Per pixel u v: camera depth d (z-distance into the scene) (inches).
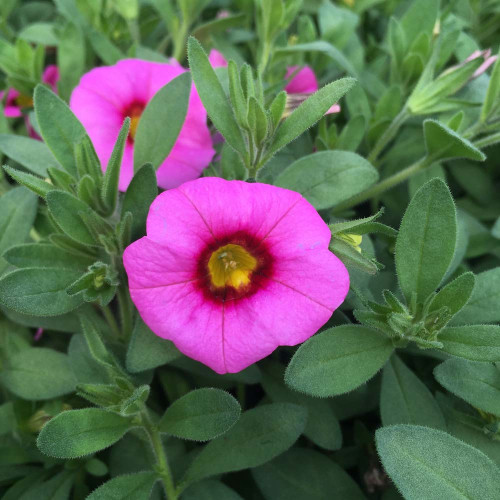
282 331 2.9
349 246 3.0
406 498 2.7
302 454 3.7
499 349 3.0
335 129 4.2
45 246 3.4
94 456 3.7
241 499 3.5
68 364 3.7
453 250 3.1
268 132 3.2
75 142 3.5
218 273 3.0
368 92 5.1
